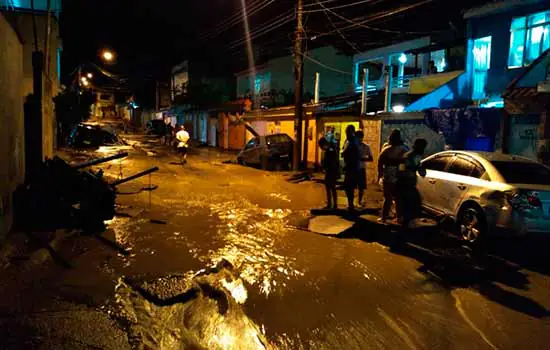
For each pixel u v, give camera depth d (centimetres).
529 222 652
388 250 729
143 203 1087
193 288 537
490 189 704
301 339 426
